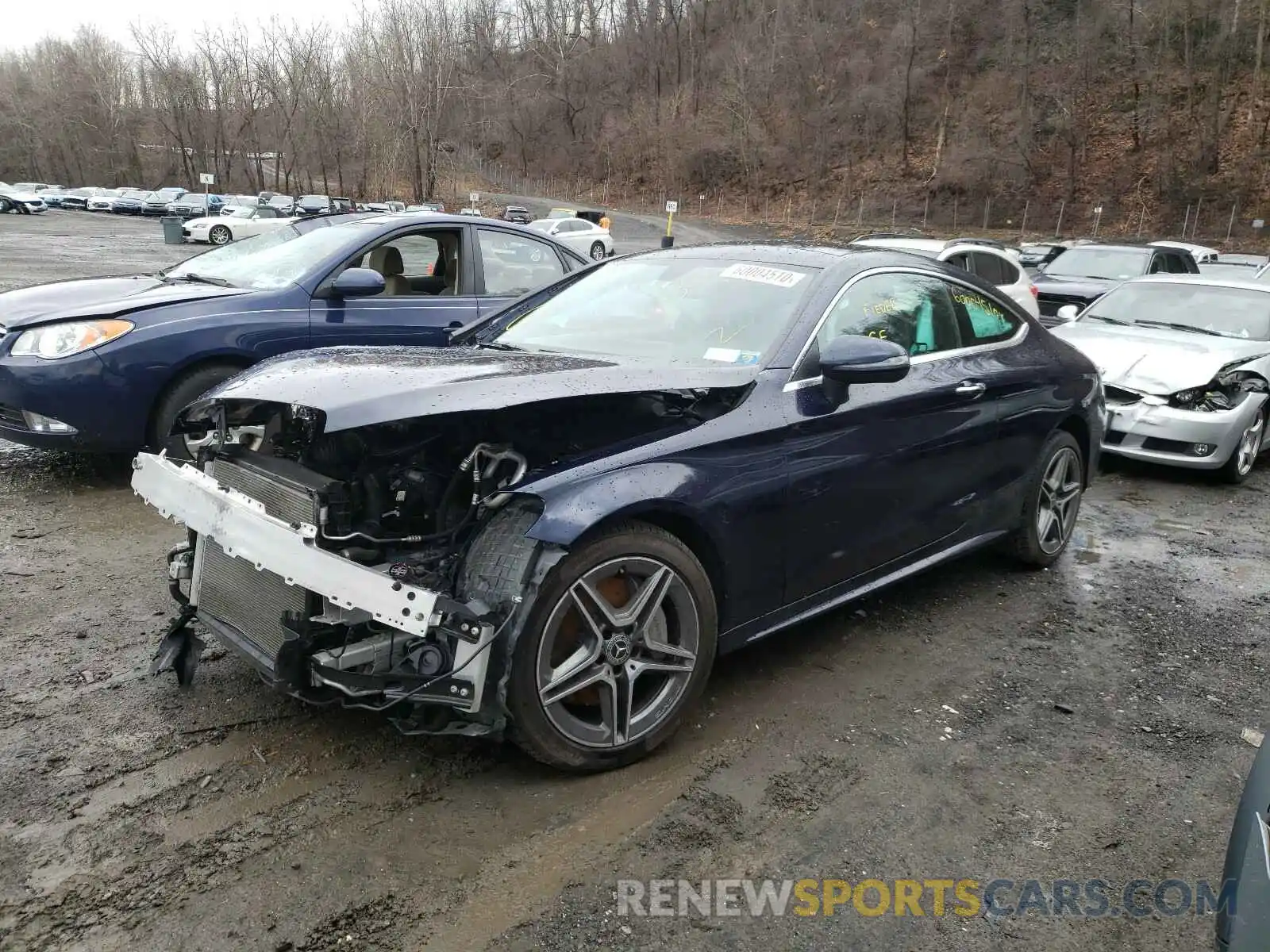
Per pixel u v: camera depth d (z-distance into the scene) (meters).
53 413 4.90
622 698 2.83
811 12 68.81
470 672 2.48
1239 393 6.86
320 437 2.71
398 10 51.50
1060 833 2.68
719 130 70.06
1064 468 4.82
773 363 3.26
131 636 3.58
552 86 86.50
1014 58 54.97
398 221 6.11
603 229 37.78
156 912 2.20
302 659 2.60
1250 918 1.76
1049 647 3.95
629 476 2.74
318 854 2.43
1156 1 50.00
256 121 62.62
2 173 81.50
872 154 58.91
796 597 3.38
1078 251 15.48
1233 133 43.97
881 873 2.48
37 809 2.54
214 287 5.61
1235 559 5.31
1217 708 3.48
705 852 2.52
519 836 2.54
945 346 4.09
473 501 2.68
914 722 3.26
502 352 3.36
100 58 78.88
